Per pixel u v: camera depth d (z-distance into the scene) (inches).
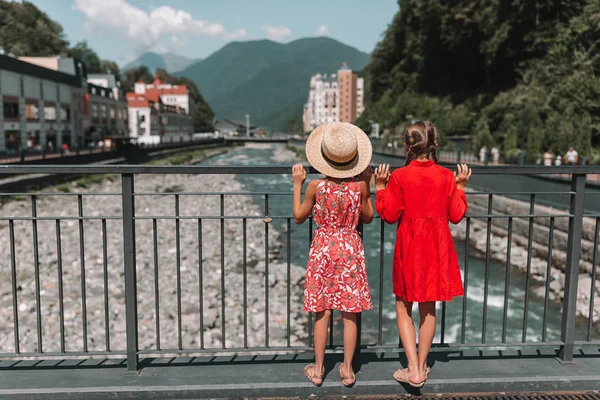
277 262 605.6
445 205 123.8
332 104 7071.9
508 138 1350.9
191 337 369.7
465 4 2260.1
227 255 622.8
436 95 2778.1
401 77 3154.5
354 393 131.6
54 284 482.6
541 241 690.2
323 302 122.8
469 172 129.1
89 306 425.7
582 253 597.6
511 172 131.3
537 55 2030.0
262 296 469.1
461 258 669.9
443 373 138.7
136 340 139.3
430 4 2411.4
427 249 121.6
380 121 3112.7
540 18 1982.0
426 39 2637.8
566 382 134.6
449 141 1640.0
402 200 123.7
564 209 652.1
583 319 437.7
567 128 1179.9
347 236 122.2
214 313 414.3
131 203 134.5
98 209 1056.8
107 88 2994.6
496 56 2174.0
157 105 4025.6
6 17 3144.7
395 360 146.5
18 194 134.4
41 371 140.0
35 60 2362.2
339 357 148.3
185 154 2925.7
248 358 148.9
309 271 123.7
